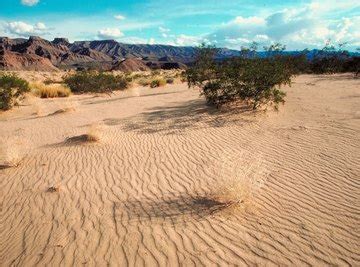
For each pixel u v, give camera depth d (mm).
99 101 18219
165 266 3682
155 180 6152
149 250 3982
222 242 4066
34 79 39375
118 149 8180
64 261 3891
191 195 5418
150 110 13375
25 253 4133
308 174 6027
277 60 13758
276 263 3654
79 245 4188
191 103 14328
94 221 4754
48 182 6371
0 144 9297
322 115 10398
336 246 3924
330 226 4340
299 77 27594
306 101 13086
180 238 4195
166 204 5156
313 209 4797
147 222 4633
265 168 6340
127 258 3861
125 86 26031
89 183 6188
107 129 10289
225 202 5055
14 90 17750
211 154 7391
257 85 11344
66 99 20297
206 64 19203
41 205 5422
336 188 5438
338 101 12781
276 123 9758
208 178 6043
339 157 6738
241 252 3859
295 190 5418
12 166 7410
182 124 10312
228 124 9922
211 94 12781
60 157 7824
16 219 5059
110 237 4312
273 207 4895
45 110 15609
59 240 4336
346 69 31938
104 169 6883
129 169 6805
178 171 6535
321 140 7883
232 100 12250
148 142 8633
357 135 8047
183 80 30234
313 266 3598
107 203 5309
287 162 6648
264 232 4246
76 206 5281
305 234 4180
